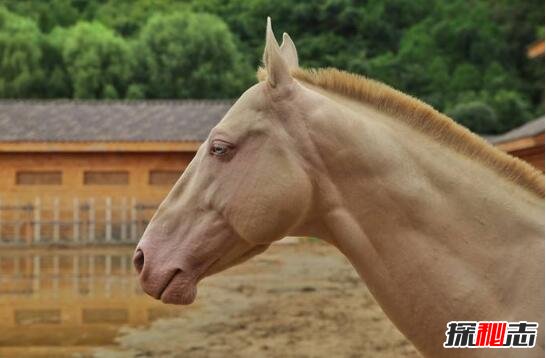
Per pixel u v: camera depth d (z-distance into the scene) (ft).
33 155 77.30
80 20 189.06
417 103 7.72
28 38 152.66
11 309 33.14
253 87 7.57
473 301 6.97
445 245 7.11
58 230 75.61
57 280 44.55
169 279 7.27
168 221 7.45
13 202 76.84
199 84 153.69
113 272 49.14
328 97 7.72
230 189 7.22
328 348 23.41
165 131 79.87
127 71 153.28
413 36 178.81
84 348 24.23
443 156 7.44
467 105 138.10
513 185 7.50
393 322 7.34
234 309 32.24
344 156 7.21
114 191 77.87
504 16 174.91
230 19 195.52
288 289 38.73
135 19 195.83
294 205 7.16
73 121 82.12
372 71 164.04
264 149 7.23
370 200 7.21
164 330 27.48
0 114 82.64
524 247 7.10
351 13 187.11
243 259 7.75
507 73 161.58
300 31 191.11
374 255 7.23
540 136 54.65
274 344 24.20
